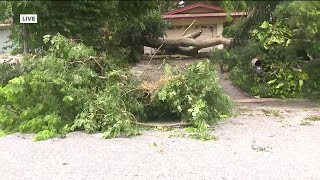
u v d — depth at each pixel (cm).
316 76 1012
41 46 859
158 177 452
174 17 1838
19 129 652
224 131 660
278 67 1020
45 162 507
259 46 1027
